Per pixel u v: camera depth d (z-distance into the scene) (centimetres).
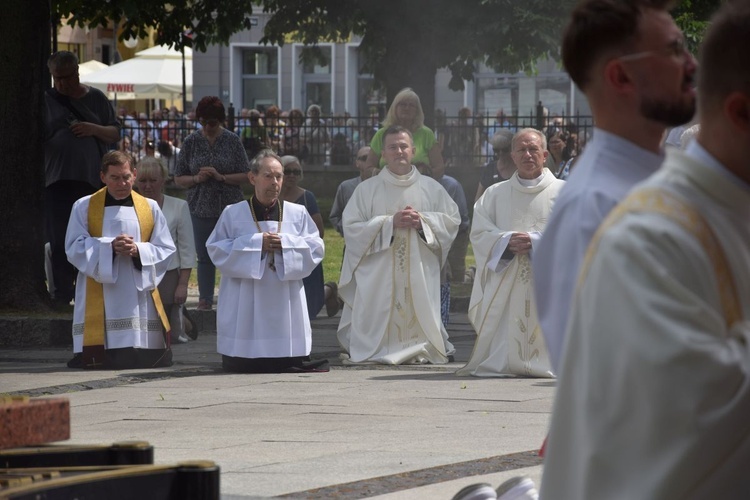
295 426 1873
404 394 2244
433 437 1750
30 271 3259
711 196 617
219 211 3438
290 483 1410
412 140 2880
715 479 593
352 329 2816
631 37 776
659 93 776
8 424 705
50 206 3353
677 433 579
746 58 612
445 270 2922
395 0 5972
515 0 5803
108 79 10631
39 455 851
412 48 5984
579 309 625
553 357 811
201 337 3309
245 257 2617
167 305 3117
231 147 3453
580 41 793
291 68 12312
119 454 856
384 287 2789
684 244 595
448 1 5866
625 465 598
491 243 2550
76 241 2692
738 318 605
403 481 1417
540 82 10900
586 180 798
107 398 2225
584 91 811
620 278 595
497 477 1434
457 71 6550
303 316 2661
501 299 2544
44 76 3303
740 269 610
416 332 2800
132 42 6906
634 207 613
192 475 786
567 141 6166
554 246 809
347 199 3278
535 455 1586
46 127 3328
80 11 6294
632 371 586
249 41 12275
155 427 1875
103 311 2677
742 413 578
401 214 2781
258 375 2573
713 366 573
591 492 607
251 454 1625
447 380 2480
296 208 2697
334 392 2280
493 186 2631
